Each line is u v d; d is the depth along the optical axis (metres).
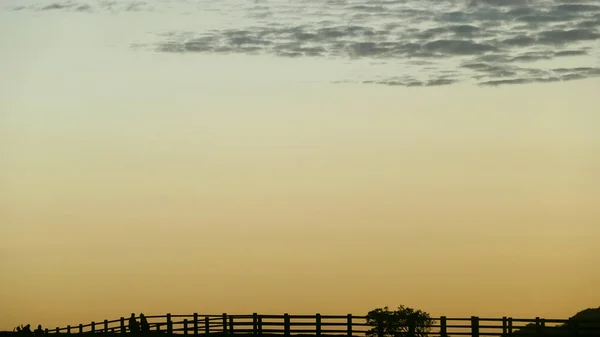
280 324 51.34
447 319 50.00
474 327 49.88
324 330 50.75
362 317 50.41
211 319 52.66
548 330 49.66
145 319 54.41
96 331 57.19
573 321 49.50
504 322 49.88
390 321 49.81
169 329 53.72
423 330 49.84
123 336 53.22
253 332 51.94
